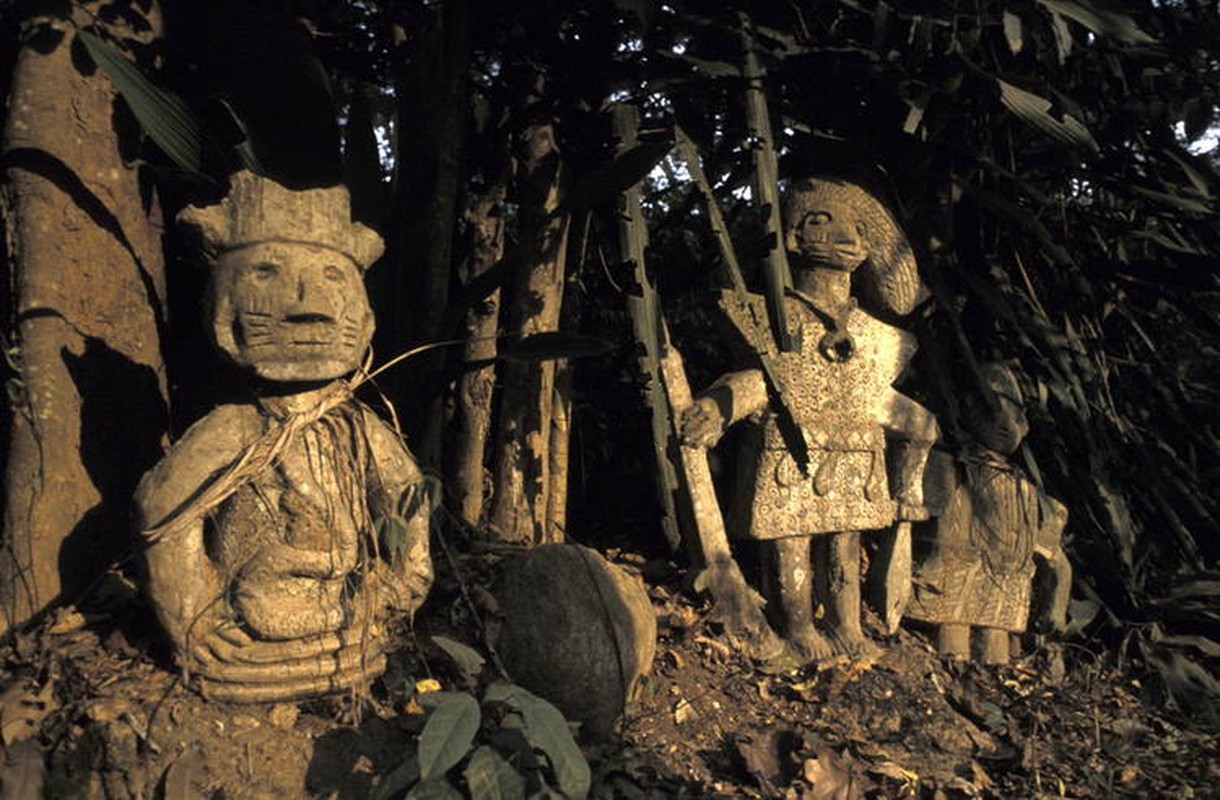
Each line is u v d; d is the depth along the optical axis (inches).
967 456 170.4
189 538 108.7
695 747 131.8
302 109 142.8
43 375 123.5
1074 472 189.6
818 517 153.8
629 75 162.2
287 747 108.5
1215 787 147.9
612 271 184.2
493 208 166.9
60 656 113.7
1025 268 189.6
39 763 103.3
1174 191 187.3
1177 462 195.2
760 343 152.5
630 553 171.6
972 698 156.7
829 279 158.7
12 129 123.3
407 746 114.0
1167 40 181.2
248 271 112.1
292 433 111.7
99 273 128.0
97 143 127.6
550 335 136.2
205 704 108.9
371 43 187.8
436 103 159.6
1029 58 174.9
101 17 129.6
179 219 114.7
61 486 124.4
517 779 102.3
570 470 195.3
